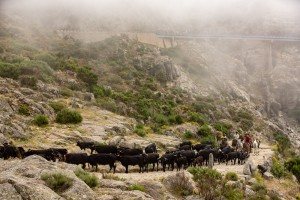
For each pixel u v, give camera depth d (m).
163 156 25.38
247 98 150.50
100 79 91.00
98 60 118.00
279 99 169.75
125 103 60.44
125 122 42.28
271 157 37.59
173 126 54.75
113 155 23.23
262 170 29.66
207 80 144.00
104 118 42.38
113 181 17.09
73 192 13.19
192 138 50.19
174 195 18.72
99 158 22.92
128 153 26.86
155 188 18.50
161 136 42.22
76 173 16.33
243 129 88.19
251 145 40.47
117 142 32.22
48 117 36.66
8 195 11.32
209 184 19.12
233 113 102.94
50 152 23.39
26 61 54.81
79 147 28.66
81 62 103.56
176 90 111.94
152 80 110.00
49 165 15.80
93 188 15.52
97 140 31.67
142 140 35.75
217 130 65.81
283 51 198.62
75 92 51.53
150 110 60.81
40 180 13.59
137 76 109.31
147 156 24.78
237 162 32.09
